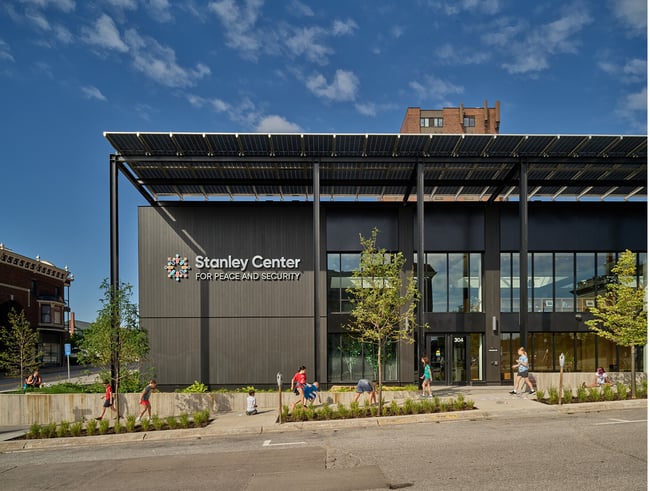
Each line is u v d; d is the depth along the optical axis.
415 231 24.23
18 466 11.53
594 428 12.46
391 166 22.66
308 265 24.22
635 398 16.89
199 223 24.27
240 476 9.22
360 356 23.86
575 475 8.41
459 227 24.22
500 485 7.98
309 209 24.42
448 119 55.28
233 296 23.97
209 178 24.66
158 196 27.14
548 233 24.20
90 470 10.57
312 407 16.34
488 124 55.94
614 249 24.19
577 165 22.50
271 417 16.31
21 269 56.09
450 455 10.08
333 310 24.09
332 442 12.06
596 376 19.39
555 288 24.16
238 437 13.73
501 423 13.83
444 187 26.72
